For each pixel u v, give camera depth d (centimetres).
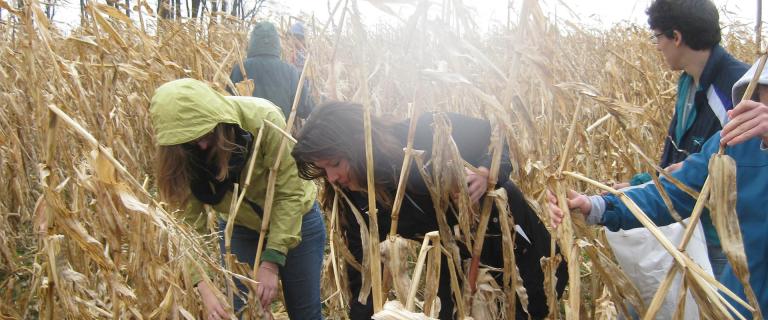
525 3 161
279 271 268
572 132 177
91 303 230
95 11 287
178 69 384
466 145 203
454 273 187
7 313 280
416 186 197
